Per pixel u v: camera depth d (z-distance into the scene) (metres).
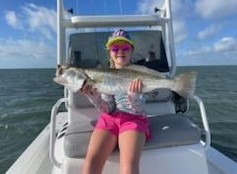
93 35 1.56
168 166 1.00
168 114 1.24
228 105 4.98
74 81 0.98
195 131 1.03
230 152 2.34
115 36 1.08
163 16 1.58
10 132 3.49
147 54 1.56
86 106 1.28
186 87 0.99
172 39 1.54
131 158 0.89
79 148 0.97
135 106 0.99
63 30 1.51
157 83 0.99
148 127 1.03
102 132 0.96
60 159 1.14
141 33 1.57
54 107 1.17
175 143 1.01
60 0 1.49
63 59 1.51
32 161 1.40
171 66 1.55
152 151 1.00
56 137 1.38
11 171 1.32
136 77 0.99
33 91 8.54
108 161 0.97
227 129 3.16
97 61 1.54
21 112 4.76
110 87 0.99
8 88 9.68
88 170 0.91
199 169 1.01
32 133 3.44
